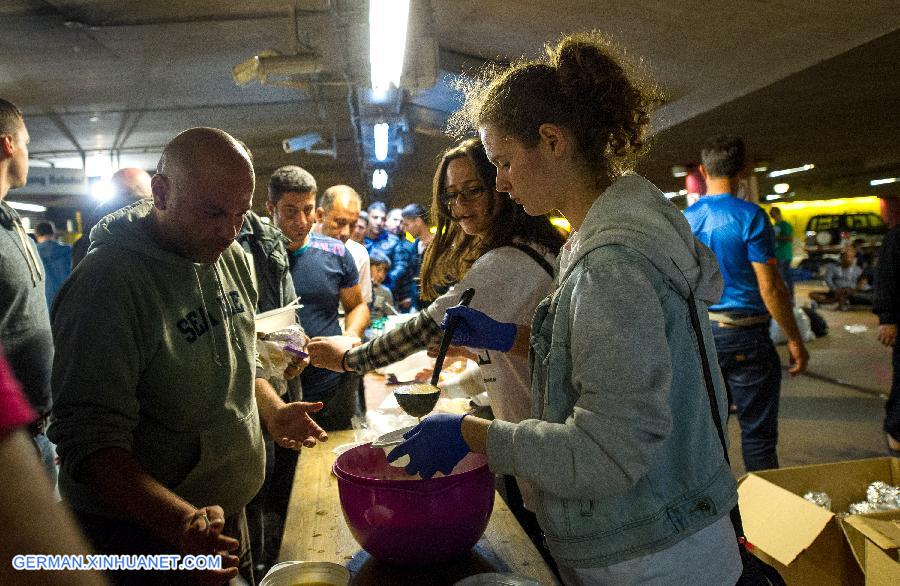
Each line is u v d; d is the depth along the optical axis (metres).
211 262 1.45
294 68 5.29
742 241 2.94
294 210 2.88
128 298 1.28
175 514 1.13
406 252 6.64
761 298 3.00
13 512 0.43
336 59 6.72
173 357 1.36
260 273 2.37
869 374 6.13
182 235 1.36
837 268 11.48
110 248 1.32
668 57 5.36
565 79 1.07
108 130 10.16
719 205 3.03
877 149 9.61
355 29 4.60
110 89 8.06
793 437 4.41
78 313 1.25
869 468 2.27
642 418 0.91
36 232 7.39
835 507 2.25
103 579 0.48
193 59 7.03
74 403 1.21
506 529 1.46
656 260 0.98
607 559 1.00
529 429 1.00
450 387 2.18
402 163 13.83
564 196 1.13
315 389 2.78
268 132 11.17
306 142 8.78
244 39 6.47
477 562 1.30
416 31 4.41
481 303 1.64
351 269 3.08
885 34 4.02
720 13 4.38
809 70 4.73
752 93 5.37
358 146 11.62
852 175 14.43
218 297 1.50
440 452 1.08
